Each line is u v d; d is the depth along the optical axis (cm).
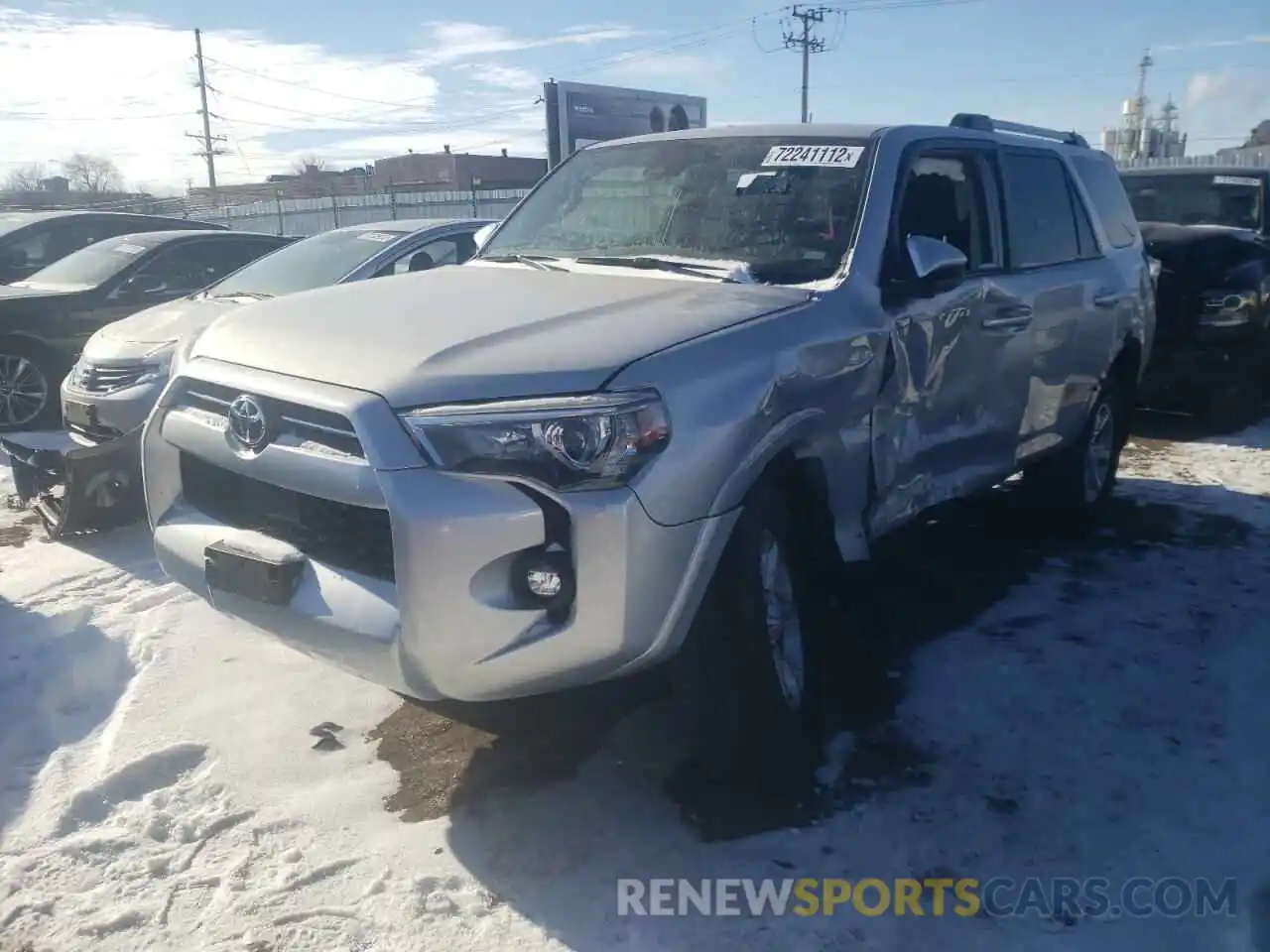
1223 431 859
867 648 445
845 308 366
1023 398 493
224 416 328
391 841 321
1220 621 476
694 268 390
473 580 277
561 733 376
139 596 502
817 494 354
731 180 432
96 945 281
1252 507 650
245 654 439
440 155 5122
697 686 320
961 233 454
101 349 620
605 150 488
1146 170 1051
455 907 293
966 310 434
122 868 311
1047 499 580
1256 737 379
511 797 341
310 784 350
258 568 310
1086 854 316
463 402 283
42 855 316
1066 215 550
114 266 860
